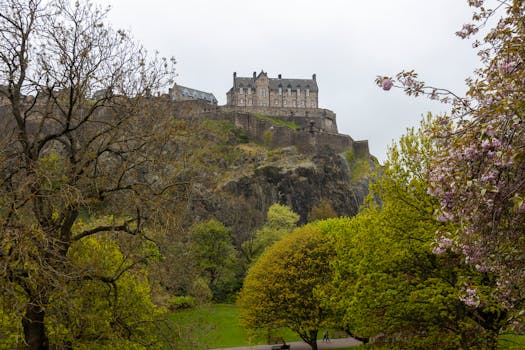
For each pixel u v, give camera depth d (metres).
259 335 34.59
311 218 88.19
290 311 31.64
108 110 15.56
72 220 13.03
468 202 8.31
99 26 15.95
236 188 91.62
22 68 12.64
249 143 114.44
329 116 140.75
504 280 9.20
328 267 31.73
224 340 39.94
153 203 12.70
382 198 19.91
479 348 16.64
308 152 114.94
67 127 12.92
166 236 13.96
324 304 29.14
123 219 14.52
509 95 8.01
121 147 13.79
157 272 14.73
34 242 10.02
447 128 9.48
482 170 8.26
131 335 14.47
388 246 18.56
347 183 111.06
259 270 33.53
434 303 16.08
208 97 139.00
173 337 15.35
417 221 18.45
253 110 134.00
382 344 21.14
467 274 16.16
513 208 7.77
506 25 9.33
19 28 12.65
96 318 12.77
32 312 12.17
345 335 43.31
